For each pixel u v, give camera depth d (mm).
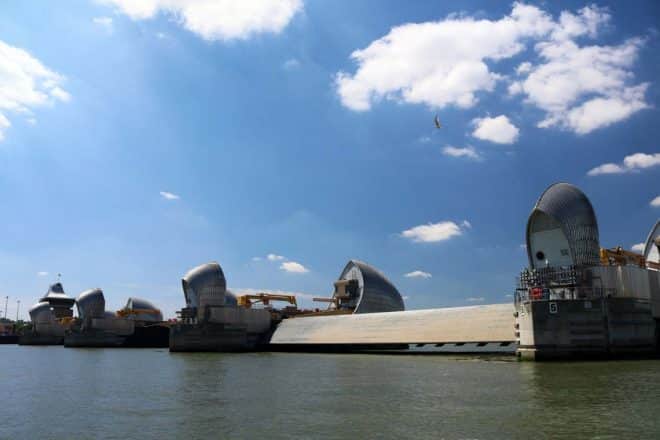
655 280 58312
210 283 99188
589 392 28500
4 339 194000
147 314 162375
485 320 69625
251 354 84188
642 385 31031
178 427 22281
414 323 78625
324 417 23547
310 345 96188
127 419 24484
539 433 19016
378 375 42094
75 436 21203
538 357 50188
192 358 73312
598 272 53969
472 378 37375
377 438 19172
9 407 29031
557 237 55531
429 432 19859
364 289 114688
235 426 22156
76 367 58250
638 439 17875
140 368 55250
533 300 51844
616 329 51344
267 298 111750
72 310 186500
